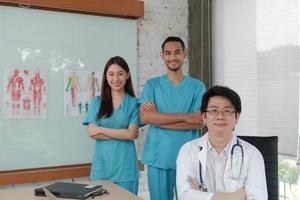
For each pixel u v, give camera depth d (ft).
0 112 8.51
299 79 8.05
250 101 9.45
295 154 8.18
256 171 4.96
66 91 9.25
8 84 8.58
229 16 10.14
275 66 8.67
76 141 9.37
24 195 5.29
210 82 10.60
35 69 8.87
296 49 8.12
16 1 8.42
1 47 8.50
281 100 8.52
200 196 4.91
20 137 8.74
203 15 10.59
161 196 7.24
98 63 9.62
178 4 10.98
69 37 9.26
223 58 10.39
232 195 4.84
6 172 8.53
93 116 7.30
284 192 8.54
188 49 11.06
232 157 5.04
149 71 10.48
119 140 7.02
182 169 5.30
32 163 8.87
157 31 10.63
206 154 5.20
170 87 7.41
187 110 7.33
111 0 9.51
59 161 9.16
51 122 9.08
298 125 8.08
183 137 7.11
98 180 6.50
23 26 8.71
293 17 8.19
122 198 5.12
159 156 7.18
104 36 9.70
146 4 10.48
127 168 7.04
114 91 7.30
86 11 9.37
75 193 5.08
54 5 8.82
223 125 4.97
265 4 8.95
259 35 9.12
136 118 7.31
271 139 5.57
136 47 10.17
